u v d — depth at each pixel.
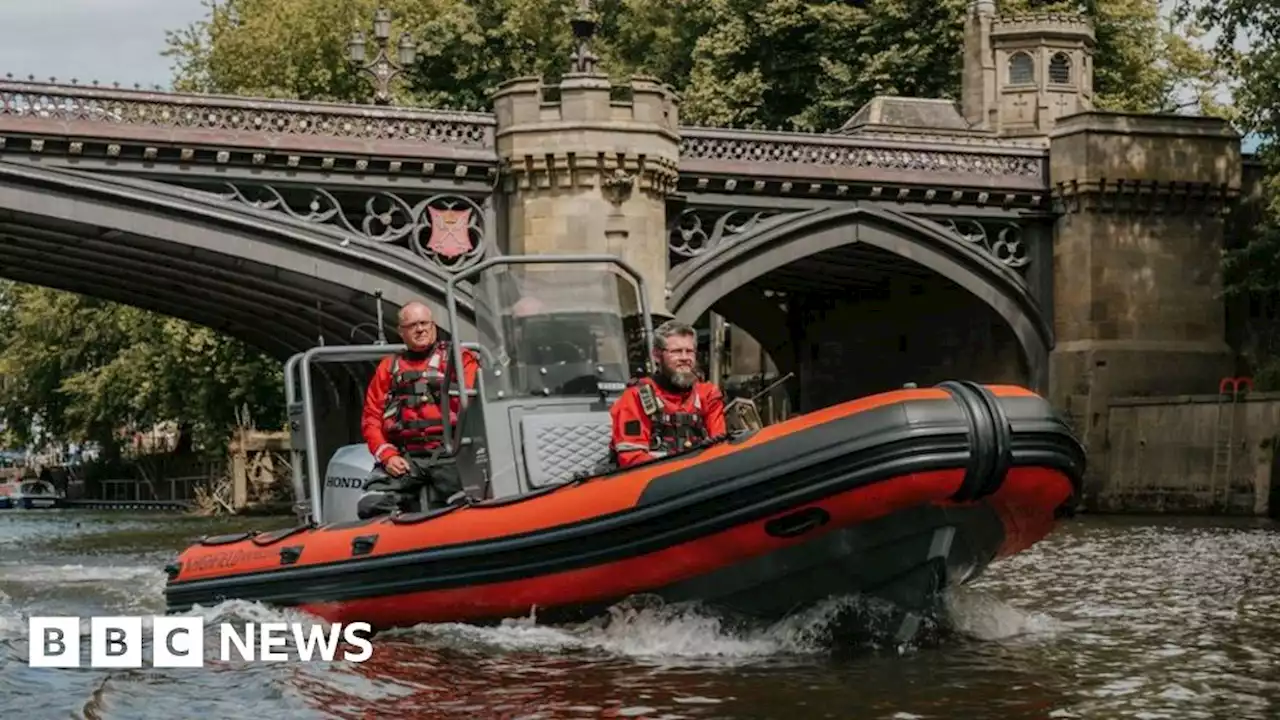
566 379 12.47
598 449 12.20
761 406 55.44
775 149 38.06
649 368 12.62
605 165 35.00
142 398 62.50
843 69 50.34
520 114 34.88
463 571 11.58
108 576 22.83
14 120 30.72
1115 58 53.94
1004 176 41.00
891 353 48.41
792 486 10.38
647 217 35.62
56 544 36.19
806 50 51.44
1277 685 9.96
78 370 72.06
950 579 11.24
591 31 35.81
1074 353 41.31
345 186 33.84
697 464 10.70
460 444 12.45
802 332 52.66
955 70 51.06
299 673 10.51
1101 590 16.66
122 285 42.22
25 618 15.02
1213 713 9.08
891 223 39.34
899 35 50.72
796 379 53.16
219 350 57.66
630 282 12.98
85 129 31.09
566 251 34.72
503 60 55.47
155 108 32.06
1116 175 41.03
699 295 37.31
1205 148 41.91
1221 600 15.43
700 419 11.48
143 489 81.69
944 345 46.00
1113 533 29.06
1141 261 41.69
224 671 10.72
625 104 35.25
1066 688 9.82
